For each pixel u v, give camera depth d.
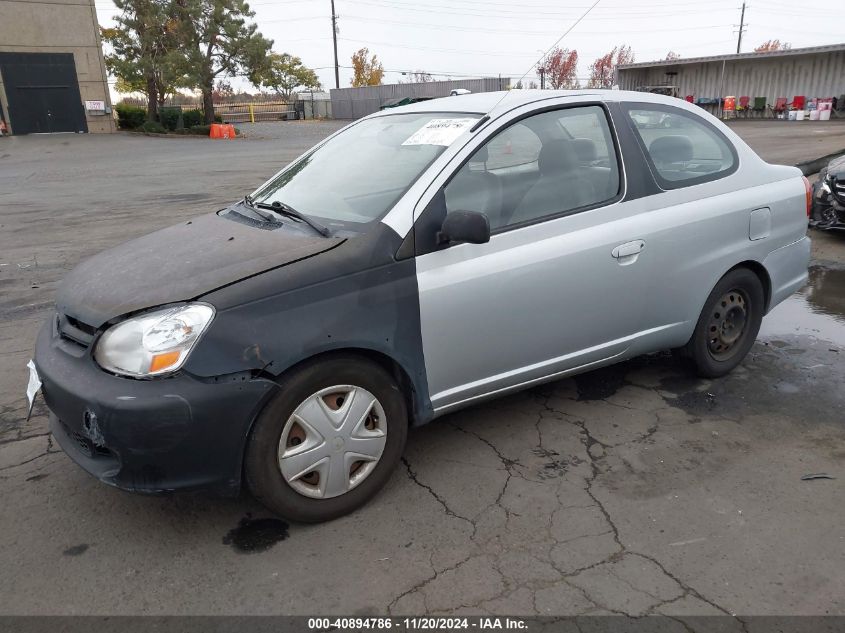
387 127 3.78
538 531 2.81
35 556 2.70
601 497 3.03
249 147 25.27
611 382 4.24
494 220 3.19
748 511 2.92
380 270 2.84
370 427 2.96
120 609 2.41
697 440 3.52
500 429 3.66
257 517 2.94
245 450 2.64
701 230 3.77
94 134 32.16
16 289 6.51
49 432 3.67
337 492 2.87
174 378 2.47
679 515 2.90
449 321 3.02
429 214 2.99
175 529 2.86
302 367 2.69
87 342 2.66
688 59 36.59
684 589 2.48
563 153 3.43
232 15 34.66
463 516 2.92
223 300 2.56
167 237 3.33
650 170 3.66
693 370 4.23
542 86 5.12
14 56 30.44
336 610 2.40
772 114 34.25
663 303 3.74
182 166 18.62
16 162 20.86
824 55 32.47
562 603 2.42
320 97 53.25
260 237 3.05
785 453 3.38
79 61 31.77
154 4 32.53
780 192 4.20
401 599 2.45
